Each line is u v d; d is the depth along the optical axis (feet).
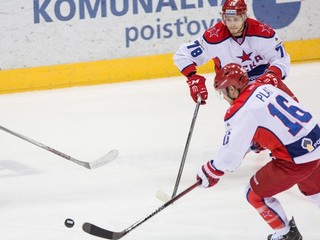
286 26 92.73
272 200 42.11
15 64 85.05
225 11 50.52
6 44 84.02
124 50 88.28
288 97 40.37
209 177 40.37
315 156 39.73
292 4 92.27
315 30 93.35
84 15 85.92
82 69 87.15
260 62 54.29
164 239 45.98
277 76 52.44
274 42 52.85
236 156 39.19
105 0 86.28
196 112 53.42
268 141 39.58
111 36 87.45
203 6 89.66
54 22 85.10
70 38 86.07
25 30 84.33
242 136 38.83
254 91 39.47
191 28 89.86
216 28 53.47
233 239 45.57
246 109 38.83
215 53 54.03
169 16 88.74
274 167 40.65
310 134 39.52
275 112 39.06
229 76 39.68
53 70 86.28
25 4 83.61
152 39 88.84
